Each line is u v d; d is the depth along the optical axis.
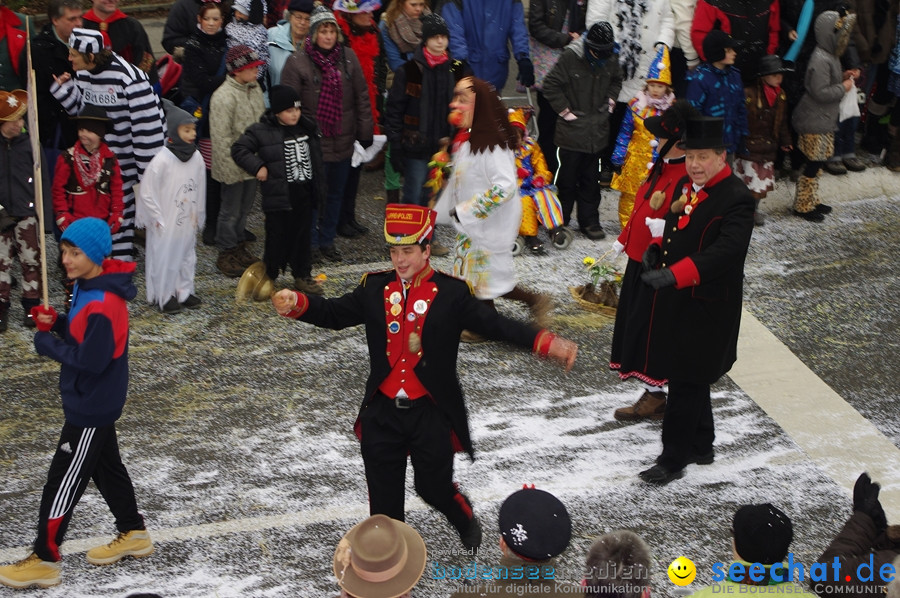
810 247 11.09
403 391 5.62
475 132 8.29
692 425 6.91
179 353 8.69
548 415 7.88
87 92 9.27
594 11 11.27
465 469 7.15
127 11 16.73
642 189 7.29
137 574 6.05
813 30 11.62
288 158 9.20
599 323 9.34
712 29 11.12
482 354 8.81
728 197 6.49
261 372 8.43
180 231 9.13
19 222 8.85
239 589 5.94
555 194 10.79
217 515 6.61
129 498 6.09
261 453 7.30
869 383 8.45
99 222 5.64
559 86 10.56
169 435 7.50
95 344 5.49
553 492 6.90
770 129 11.29
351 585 4.23
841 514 6.72
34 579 5.88
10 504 6.68
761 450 7.48
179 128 8.93
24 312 9.23
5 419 7.66
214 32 10.27
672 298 6.69
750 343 9.07
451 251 10.91
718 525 6.59
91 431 5.71
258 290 5.53
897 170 12.77
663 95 10.33
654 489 6.96
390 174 11.37
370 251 10.84
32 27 9.53
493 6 11.26
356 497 6.82
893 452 7.47
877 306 9.78
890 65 12.41
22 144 8.70
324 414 7.84
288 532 6.45
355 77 10.14
